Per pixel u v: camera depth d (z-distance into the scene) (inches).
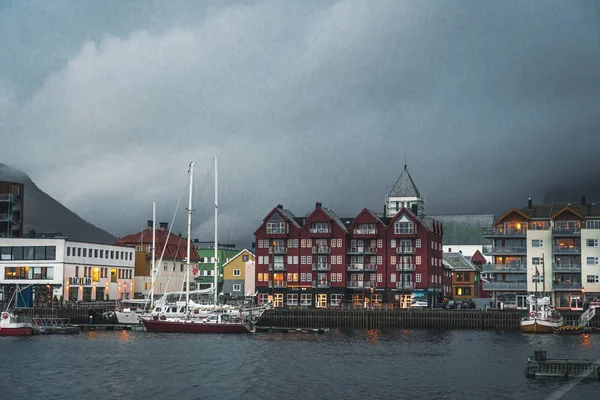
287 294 6865.2
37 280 6545.3
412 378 3262.8
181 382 3179.1
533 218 6309.1
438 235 7234.3
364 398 2871.6
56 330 5032.0
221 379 3243.1
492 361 3732.8
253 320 5516.7
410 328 5654.5
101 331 5206.7
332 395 2928.2
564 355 3900.1
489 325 5536.4
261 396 2913.4
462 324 5585.6
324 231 6835.6
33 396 2893.7
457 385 3097.9
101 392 2972.4
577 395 2866.6
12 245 6594.5
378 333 5231.3
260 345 4392.2
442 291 7332.7
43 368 3486.7
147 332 5142.7
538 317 5221.5
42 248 6565.0
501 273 6284.5
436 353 4035.4
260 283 6924.2
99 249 7096.5
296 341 4628.4
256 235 6978.4
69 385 3097.9
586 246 6077.8
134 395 2925.7
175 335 4958.2
